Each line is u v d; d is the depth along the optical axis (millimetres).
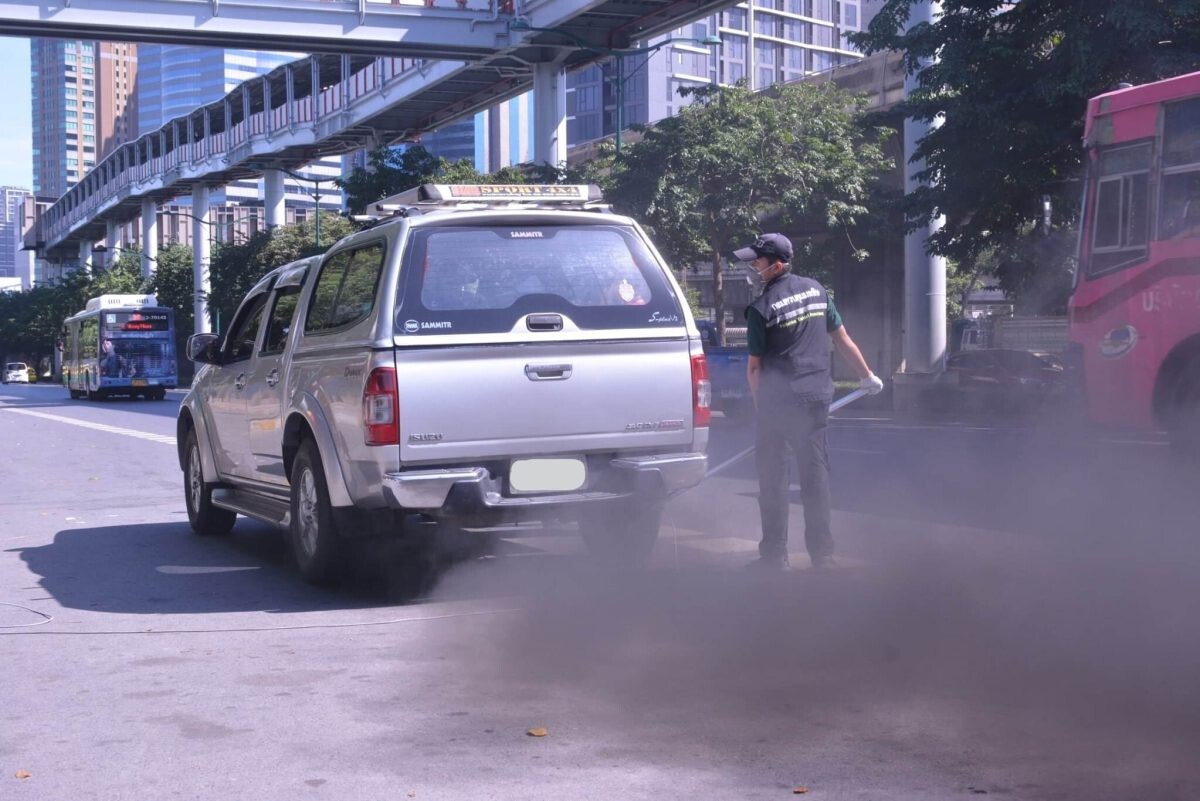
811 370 7137
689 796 3795
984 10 22078
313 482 7211
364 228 7598
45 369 119312
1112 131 12000
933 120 23062
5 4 38125
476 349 6570
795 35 124375
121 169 95938
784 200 32312
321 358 7098
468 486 6496
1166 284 11391
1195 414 11320
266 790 3949
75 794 3961
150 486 13969
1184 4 18391
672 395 7000
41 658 5770
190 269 80125
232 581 7730
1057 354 28953
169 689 5172
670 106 113312
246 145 68125
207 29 40188
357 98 57031
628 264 7086
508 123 118562
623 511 7180
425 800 3818
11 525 10797
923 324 27516
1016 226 23516
